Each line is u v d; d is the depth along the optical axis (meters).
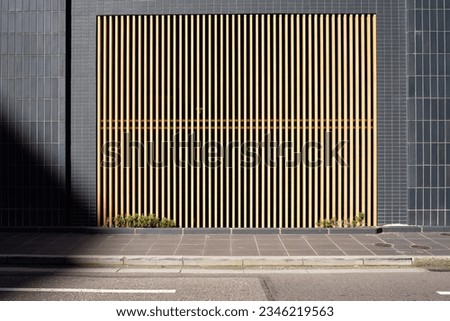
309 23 11.66
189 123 11.81
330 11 11.60
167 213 11.71
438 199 11.55
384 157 11.63
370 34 11.70
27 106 11.73
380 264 8.52
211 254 8.91
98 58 11.80
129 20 11.76
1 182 11.72
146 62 11.74
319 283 7.31
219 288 7.04
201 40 11.80
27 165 11.73
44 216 11.72
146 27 11.74
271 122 11.80
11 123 11.73
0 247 9.62
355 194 11.70
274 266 8.52
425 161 11.58
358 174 11.59
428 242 10.02
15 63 11.73
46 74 11.73
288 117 11.77
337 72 11.73
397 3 11.67
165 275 7.87
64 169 11.70
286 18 11.65
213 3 11.64
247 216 11.76
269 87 11.66
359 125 11.74
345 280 7.49
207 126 11.80
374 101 11.66
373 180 11.69
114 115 11.85
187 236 10.79
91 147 11.80
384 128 11.64
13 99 11.73
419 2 11.59
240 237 10.66
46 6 11.76
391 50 11.65
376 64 11.64
